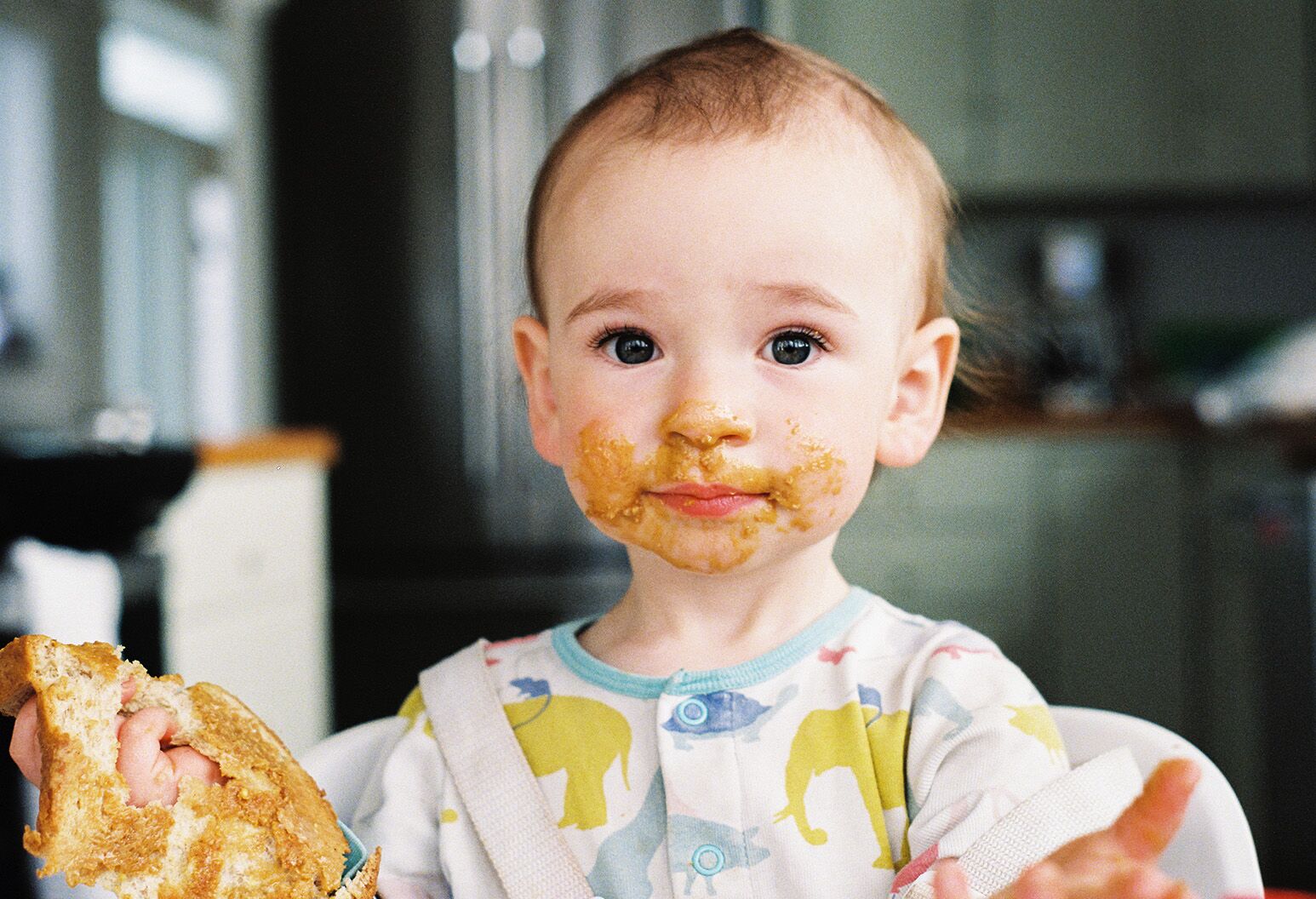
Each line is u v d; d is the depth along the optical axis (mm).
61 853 431
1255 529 2125
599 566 2576
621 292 541
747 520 536
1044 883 374
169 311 2793
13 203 1830
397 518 2605
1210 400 2564
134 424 1692
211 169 2793
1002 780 532
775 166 544
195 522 1840
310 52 2625
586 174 562
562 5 2523
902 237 588
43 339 1864
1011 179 3064
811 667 588
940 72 3049
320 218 2629
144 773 457
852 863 544
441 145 2574
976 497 2662
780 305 535
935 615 2666
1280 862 2051
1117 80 3043
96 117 2004
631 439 540
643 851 567
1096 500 2639
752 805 556
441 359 2594
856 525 2682
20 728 451
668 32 2510
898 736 562
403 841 605
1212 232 3271
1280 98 3027
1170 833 379
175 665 1774
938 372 630
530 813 581
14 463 1447
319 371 2637
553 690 613
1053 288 3199
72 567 1489
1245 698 2318
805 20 3062
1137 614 2623
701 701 579
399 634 2605
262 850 464
